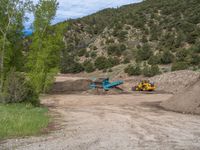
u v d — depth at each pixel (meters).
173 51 77.19
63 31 40.06
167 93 39.28
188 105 22.69
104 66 85.06
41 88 38.62
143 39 90.56
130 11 121.75
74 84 47.50
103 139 12.18
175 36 84.44
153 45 85.50
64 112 22.61
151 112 22.27
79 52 101.94
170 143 11.45
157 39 87.88
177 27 87.38
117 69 78.88
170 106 24.55
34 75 37.94
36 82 37.81
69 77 77.50
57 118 19.20
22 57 35.31
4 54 33.22
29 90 24.84
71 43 120.00
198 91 23.55
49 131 14.33
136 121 17.69
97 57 94.38
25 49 38.34
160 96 34.84
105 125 16.23
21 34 33.72
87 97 35.38
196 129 14.86
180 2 103.94
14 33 33.41
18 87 23.97
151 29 94.50
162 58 72.94
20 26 33.09
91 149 10.36
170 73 48.12
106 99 32.84
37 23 38.66
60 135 13.17
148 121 17.67
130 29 99.75
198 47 72.88
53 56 39.44
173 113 21.66
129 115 20.58
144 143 11.42
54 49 39.22
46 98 35.09
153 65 69.44
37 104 25.34
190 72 46.66
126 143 11.40
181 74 46.25
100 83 41.88
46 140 11.98
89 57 97.19
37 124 15.53
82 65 93.38
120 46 91.75
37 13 38.62
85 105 28.38
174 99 25.22
